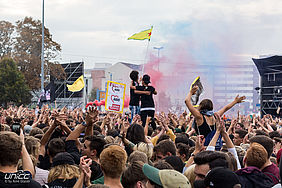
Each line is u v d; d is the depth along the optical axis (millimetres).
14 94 49156
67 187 4164
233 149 4664
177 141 6129
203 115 5625
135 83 9875
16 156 3322
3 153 3258
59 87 55250
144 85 9602
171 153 5008
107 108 8734
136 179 3598
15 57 54094
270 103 26516
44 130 7137
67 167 4273
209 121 5590
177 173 3145
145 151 5012
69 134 5703
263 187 3848
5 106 50719
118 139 5914
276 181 4203
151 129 8500
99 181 4223
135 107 9859
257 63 26391
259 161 4320
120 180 4086
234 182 2838
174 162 4488
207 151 3750
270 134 7926
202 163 3611
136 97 9695
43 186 4113
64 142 5379
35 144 5031
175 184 3041
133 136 5844
